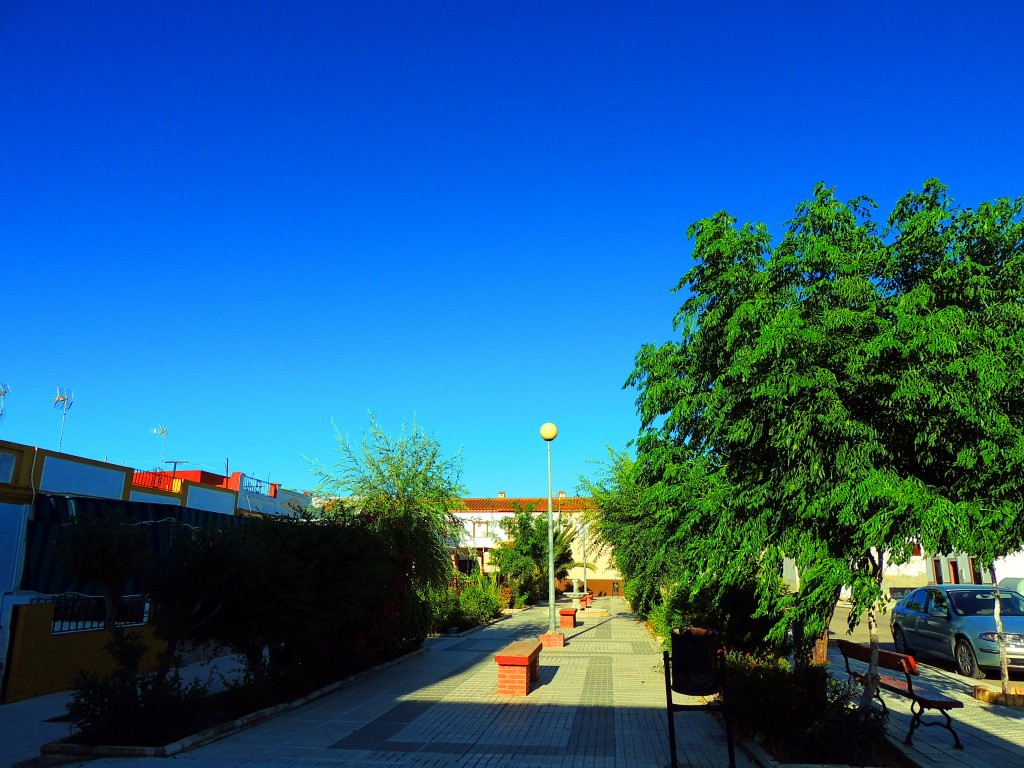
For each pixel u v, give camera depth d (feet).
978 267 21.07
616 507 71.92
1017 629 41.47
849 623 21.21
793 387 20.20
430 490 59.93
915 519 19.15
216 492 59.41
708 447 26.02
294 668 36.65
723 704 23.53
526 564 126.31
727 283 23.93
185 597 28.60
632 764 23.99
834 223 23.77
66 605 39.88
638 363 27.43
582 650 57.77
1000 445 19.15
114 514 28.76
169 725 26.81
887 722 28.14
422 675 44.62
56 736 28.94
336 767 23.73
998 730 28.35
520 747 26.27
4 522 36.32
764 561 23.12
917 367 19.51
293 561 34.24
